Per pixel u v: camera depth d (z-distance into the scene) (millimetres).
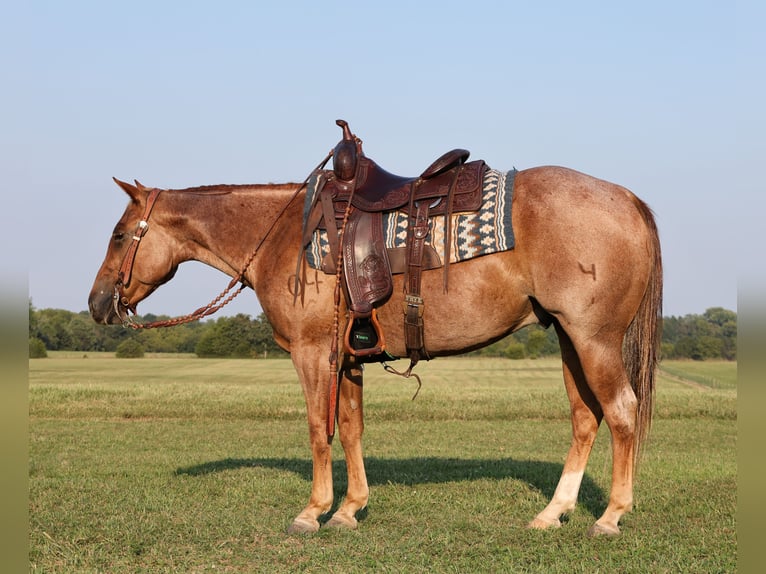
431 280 4738
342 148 5102
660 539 4641
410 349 4949
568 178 4715
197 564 4344
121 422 15664
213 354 66062
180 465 8734
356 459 5293
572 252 4508
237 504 5973
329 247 4949
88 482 7191
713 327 75438
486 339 4867
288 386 24953
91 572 4133
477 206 4676
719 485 6699
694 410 16984
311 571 4164
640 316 4789
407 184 4930
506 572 4070
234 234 5520
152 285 5805
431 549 4555
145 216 5695
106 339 76062
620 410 4637
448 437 12727
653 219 4816
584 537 4688
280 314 5133
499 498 6148
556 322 4984
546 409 17234
